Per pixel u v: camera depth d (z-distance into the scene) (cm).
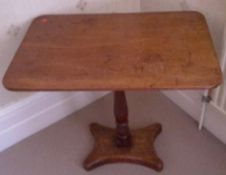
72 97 165
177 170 140
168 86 88
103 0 147
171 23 116
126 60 98
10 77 95
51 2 132
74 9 140
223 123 144
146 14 123
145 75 92
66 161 147
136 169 142
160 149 150
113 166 144
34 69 97
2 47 130
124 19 121
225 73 123
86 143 155
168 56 99
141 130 153
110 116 168
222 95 131
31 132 160
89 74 94
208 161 143
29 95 149
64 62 100
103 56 101
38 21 123
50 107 160
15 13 125
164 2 148
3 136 150
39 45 108
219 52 129
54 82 92
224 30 119
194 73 91
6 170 145
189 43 104
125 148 145
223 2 119
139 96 177
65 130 162
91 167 142
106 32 113
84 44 108
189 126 159
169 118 164
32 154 151
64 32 115
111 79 91
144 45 105
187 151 148
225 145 149
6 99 143
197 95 153
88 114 170
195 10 134
